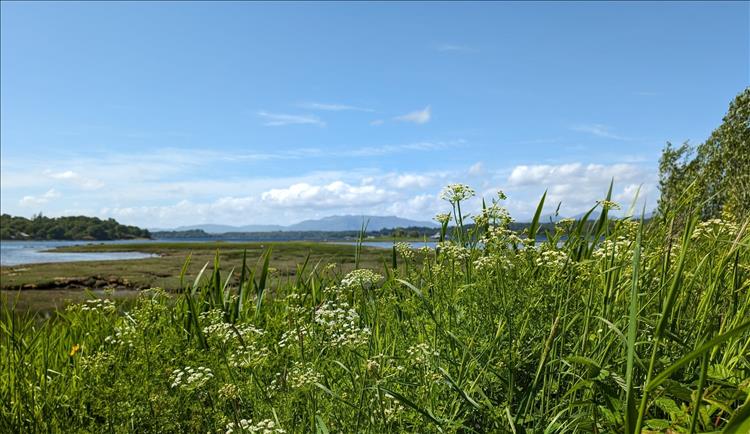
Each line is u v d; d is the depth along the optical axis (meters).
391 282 4.87
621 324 3.33
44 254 66.12
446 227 4.89
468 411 3.18
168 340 4.36
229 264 22.75
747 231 3.26
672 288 2.02
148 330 4.58
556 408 3.12
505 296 3.43
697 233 3.73
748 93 7.66
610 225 4.64
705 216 7.96
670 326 3.30
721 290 3.48
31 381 4.37
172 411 3.60
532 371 3.40
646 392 1.97
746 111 7.61
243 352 3.80
